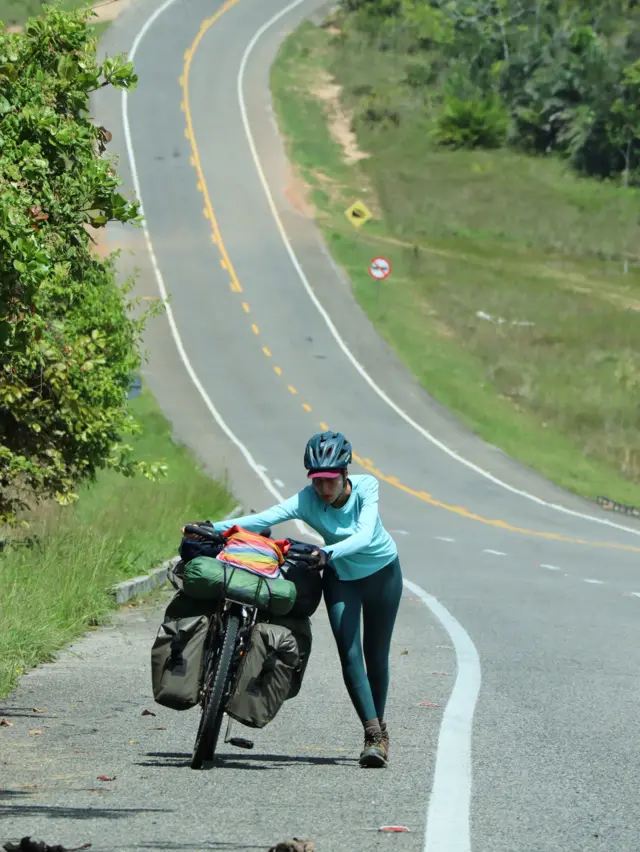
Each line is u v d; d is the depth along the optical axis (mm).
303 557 21484
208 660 21484
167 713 26406
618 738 23922
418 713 26422
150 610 44562
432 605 49281
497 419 147000
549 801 18562
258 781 19844
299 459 128125
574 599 53000
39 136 34531
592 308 193750
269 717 21188
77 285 48719
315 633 41156
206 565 21422
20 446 47281
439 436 140250
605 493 122938
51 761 21203
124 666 32875
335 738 24047
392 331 176750
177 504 78312
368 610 22766
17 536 50531
